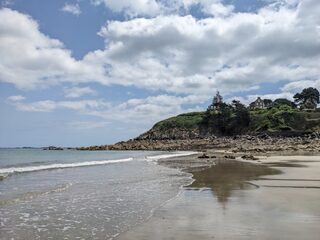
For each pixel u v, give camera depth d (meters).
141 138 173.25
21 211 13.98
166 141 146.25
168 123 184.62
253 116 155.62
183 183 22.67
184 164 42.00
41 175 28.83
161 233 10.46
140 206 14.97
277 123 142.38
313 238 9.62
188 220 12.09
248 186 20.62
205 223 11.55
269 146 86.19
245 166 36.44
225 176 26.64
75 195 17.95
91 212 13.81
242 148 83.88
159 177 26.64
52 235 10.53
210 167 36.19
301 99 184.00
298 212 12.98
